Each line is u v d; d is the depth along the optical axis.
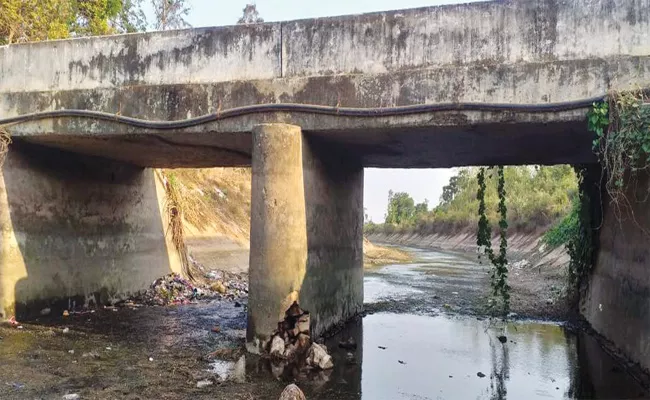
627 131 6.72
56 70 9.50
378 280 21.81
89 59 9.35
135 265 13.62
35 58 9.61
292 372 7.59
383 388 7.20
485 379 7.78
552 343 10.19
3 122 9.55
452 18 7.81
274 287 8.12
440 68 7.78
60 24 16.55
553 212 35.38
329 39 8.32
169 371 7.41
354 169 12.04
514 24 7.54
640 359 7.96
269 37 8.57
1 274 9.80
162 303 13.26
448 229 64.75
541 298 15.84
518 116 7.39
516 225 40.75
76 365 7.52
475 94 7.59
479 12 7.70
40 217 10.59
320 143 9.39
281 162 8.16
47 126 9.39
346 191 11.39
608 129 7.00
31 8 15.77
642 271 8.02
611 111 6.92
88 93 9.26
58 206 11.04
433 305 14.68
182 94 8.83
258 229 8.21
